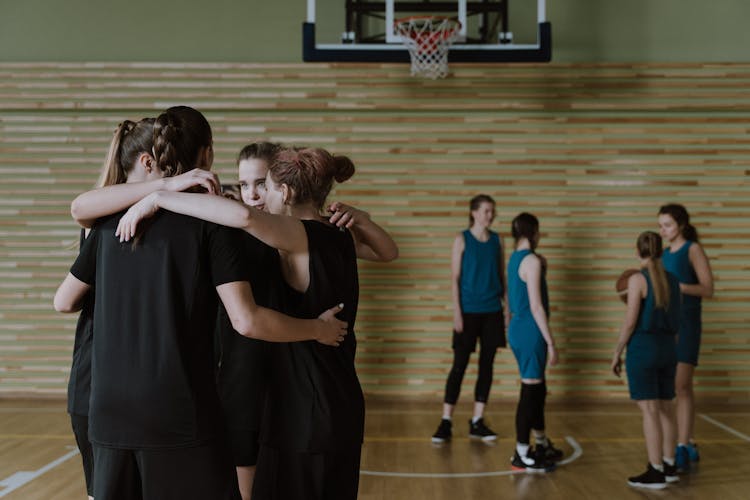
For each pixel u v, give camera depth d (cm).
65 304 197
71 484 415
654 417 412
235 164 684
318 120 684
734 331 673
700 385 674
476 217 546
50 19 685
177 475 176
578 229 678
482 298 537
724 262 674
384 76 679
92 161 683
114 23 685
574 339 676
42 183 683
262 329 181
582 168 678
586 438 532
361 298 680
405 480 427
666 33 681
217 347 268
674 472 423
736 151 675
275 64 679
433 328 679
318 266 198
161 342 177
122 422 176
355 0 639
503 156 681
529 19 689
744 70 671
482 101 679
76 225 682
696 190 676
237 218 178
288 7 688
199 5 687
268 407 201
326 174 212
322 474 195
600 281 677
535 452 451
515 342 453
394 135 683
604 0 683
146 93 679
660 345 410
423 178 682
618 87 676
